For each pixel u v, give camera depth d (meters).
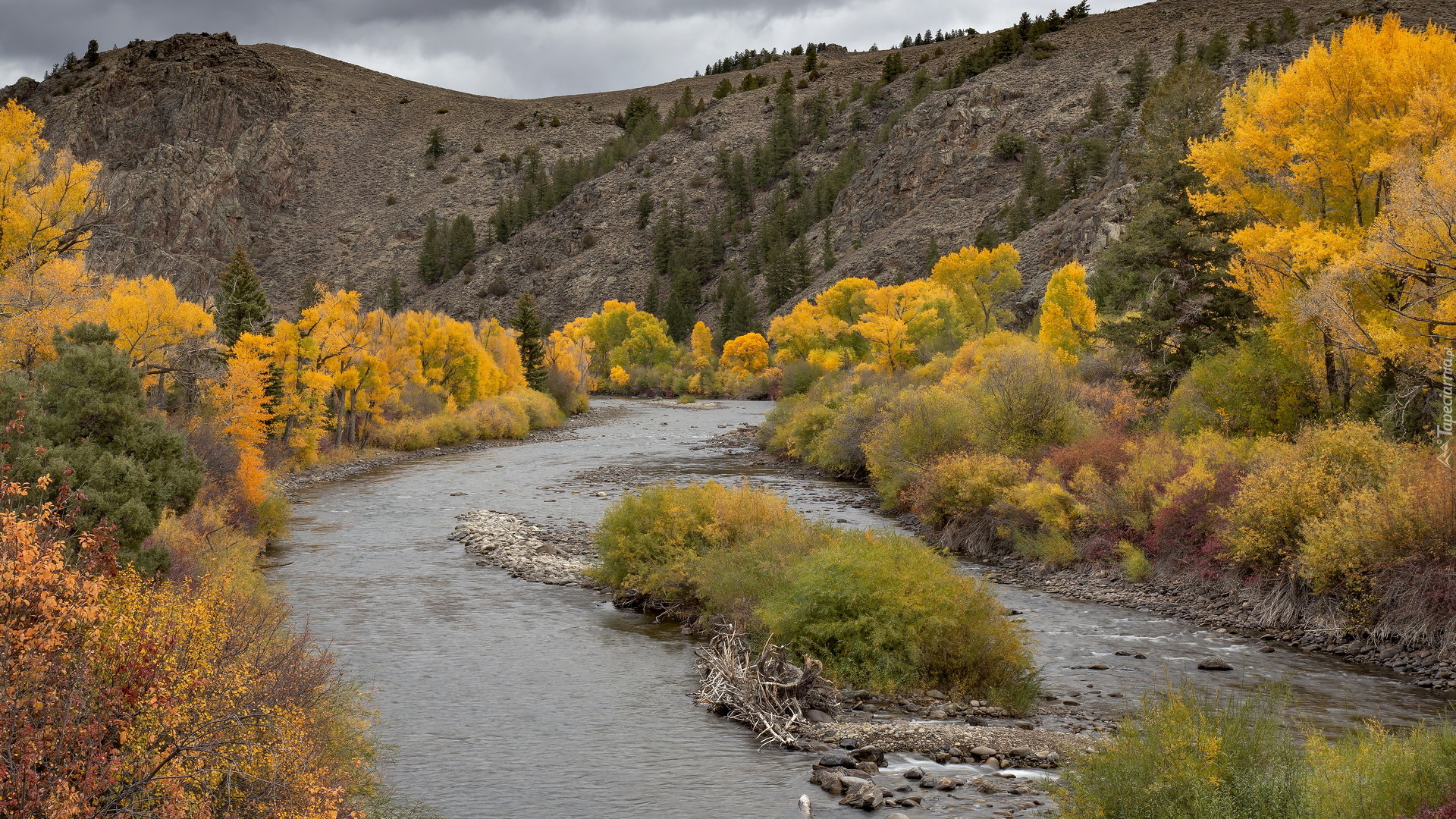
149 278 30.52
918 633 14.78
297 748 7.36
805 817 9.67
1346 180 24.73
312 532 29.00
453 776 10.88
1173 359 31.55
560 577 22.73
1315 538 18.08
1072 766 9.23
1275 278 26.70
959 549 26.78
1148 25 191.75
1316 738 8.96
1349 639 17.06
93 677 6.56
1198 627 18.62
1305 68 25.00
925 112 175.50
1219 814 7.36
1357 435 20.27
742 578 17.67
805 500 34.91
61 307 22.69
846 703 13.90
